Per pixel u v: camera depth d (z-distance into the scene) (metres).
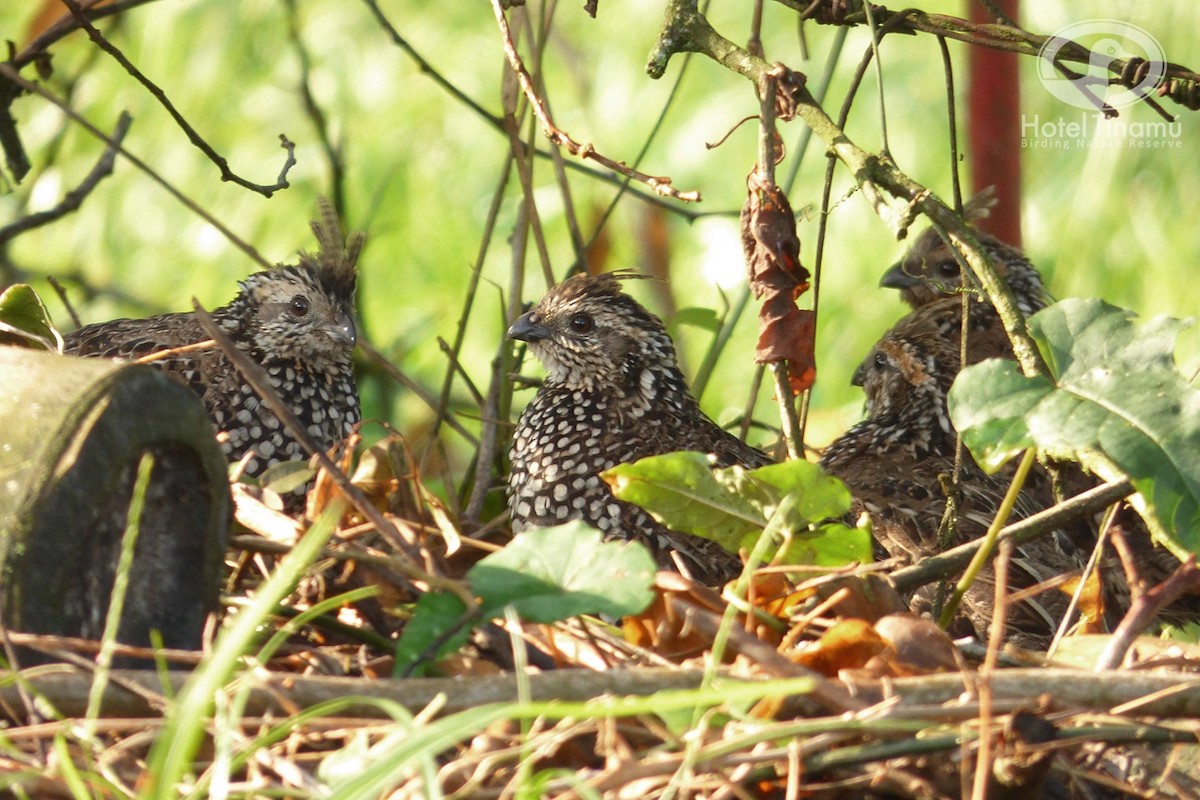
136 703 5.19
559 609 5.69
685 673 5.33
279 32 16.86
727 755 5.02
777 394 7.47
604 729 5.23
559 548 5.96
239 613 5.49
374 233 15.00
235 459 10.12
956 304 11.64
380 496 6.84
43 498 5.44
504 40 7.87
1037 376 6.56
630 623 6.25
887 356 11.55
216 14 16.64
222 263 16.22
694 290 17.27
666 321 11.56
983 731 4.97
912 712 5.09
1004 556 6.57
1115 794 5.58
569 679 5.29
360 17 17.55
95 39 8.64
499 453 10.80
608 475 6.81
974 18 10.70
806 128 10.20
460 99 10.39
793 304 7.44
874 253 16.89
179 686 5.17
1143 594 6.01
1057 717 5.24
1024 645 8.84
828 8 8.07
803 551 6.68
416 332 15.61
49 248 16.14
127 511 5.70
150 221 16.42
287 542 6.40
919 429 10.93
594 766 5.32
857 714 5.16
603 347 10.27
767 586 6.48
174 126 16.56
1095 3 14.73
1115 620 9.14
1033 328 6.74
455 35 17.78
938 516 9.79
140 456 5.71
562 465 9.93
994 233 11.71
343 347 10.73
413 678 5.46
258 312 10.77
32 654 5.40
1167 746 5.77
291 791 4.89
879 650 5.90
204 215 8.01
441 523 6.87
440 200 17.17
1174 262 15.80
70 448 5.51
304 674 5.69
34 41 9.66
